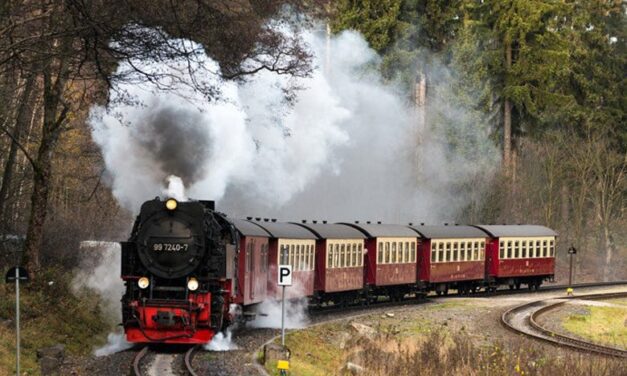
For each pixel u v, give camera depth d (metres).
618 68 175.00
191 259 53.97
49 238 81.88
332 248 85.25
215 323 54.38
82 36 48.06
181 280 54.53
